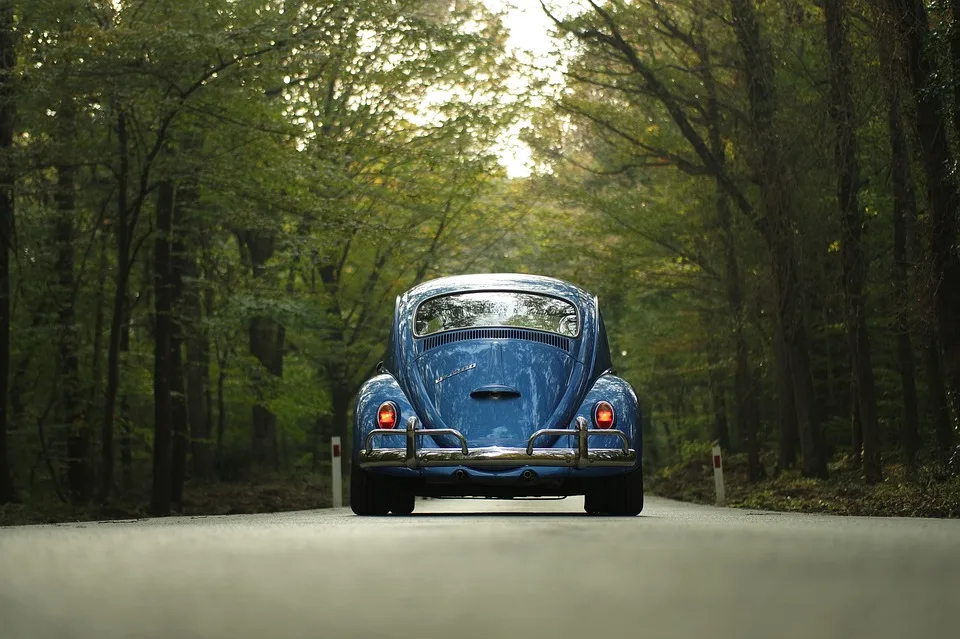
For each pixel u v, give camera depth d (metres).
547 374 9.16
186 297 26.16
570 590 2.48
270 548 3.96
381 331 32.34
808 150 21.12
